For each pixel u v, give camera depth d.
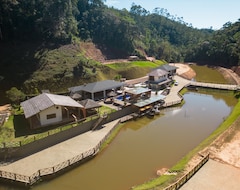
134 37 112.12
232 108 51.97
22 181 24.69
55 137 32.91
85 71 61.44
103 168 28.34
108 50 97.19
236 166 27.03
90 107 39.75
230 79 82.44
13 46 61.31
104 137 34.72
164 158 30.61
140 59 98.12
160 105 49.50
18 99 43.56
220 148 31.20
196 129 40.16
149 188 23.00
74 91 50.19
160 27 192.00
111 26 101.25
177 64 118.31
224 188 23.02
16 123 37.47
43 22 68.56
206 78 87.25
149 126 41.41
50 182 25.59
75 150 31.27
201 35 198.50
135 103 46.41
